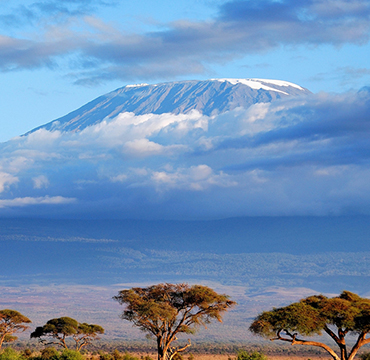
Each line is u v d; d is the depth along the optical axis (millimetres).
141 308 104188
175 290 110812
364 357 95812
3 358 110062
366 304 83812
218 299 108188
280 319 81125
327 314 80500
